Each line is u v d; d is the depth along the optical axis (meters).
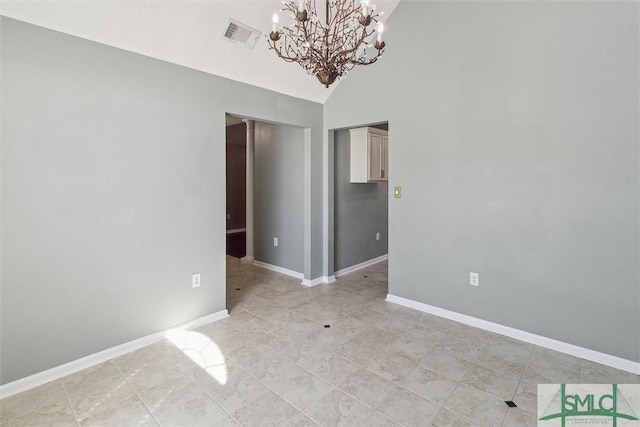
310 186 4.05
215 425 1.78
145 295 2.62
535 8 2.51
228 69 3.01
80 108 2.23
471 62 2.85
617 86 2.22
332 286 4.16
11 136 1.99
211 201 3.02
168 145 2.70
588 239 2.39
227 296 3.78
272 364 2.37
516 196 2.69
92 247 2.34
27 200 2.06
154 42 2.48
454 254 3.07
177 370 2.29
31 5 1.96
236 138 8.03
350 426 1.77
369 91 3.59
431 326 2.99
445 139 3.05
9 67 1.96
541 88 2.52
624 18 2.18
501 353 2.52
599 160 2.32
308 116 3.91
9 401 1.96
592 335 2.41
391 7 3.28
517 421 1.79
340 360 2.42
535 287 2.65
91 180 2.31
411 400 1.97
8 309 2.02
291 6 1.94
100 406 1.92
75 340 2.29
